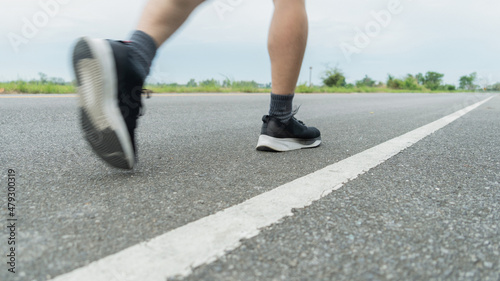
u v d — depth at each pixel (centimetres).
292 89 155
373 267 63
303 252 68
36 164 131
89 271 60
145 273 60
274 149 161
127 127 108
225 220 82
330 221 82
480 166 140
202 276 59
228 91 1066
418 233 77
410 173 127
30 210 86
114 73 98
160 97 598
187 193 101
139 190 103
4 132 206
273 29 142
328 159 149
